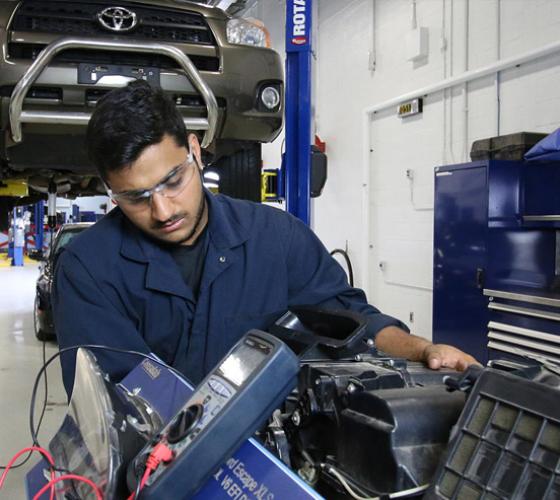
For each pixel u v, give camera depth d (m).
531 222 3.47
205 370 1.23
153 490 0.55
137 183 0.96
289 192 2.79
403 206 5.14
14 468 2.54
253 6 8.17
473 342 3.49
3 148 2.44
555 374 0.67
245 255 1.28
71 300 1.17
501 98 4.05
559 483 0.49
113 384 0.77
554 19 3.64
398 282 5.25
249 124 2.62
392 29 5.18
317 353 0.95
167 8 2.47
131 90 0.96
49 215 3.82
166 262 1.20
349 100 5.90
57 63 2.29
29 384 3.82
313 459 0.77
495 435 0.55
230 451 0.59
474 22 4.25
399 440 0.63
